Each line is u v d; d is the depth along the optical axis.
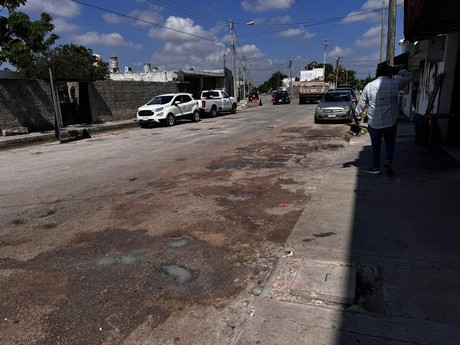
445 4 5.44
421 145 9.26
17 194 6.81
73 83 19.61
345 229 4.33
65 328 2.82
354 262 3.55
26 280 3.59
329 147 10.46
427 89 11.94
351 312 2.83
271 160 8.97
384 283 3.18
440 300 2.90
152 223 4.96
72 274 3.66
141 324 2.83
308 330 2.65
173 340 2.64
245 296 3.13
